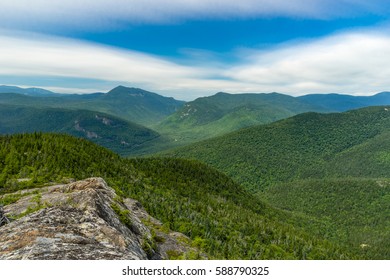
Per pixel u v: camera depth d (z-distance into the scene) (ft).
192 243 190.39
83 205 96.27
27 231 69.56
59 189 195.93
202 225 427.33
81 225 79.71
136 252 81.87
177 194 626.64
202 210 542.57
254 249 435.53
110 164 554.05
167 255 135.33
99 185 172.76
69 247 64.39
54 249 61.77
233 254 347.15
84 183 174.09
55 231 71.56
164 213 402.93
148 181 625.41
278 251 478.18
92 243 70.23
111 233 79.46
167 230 200.03
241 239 457.27
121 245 75.72
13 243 64.13
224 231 457.68
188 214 466.29
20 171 339.16
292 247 526.16
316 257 512.63
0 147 408.67
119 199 166.30
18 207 156.56
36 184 290.56
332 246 643.04
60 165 397.39
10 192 253.85
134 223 129.70
